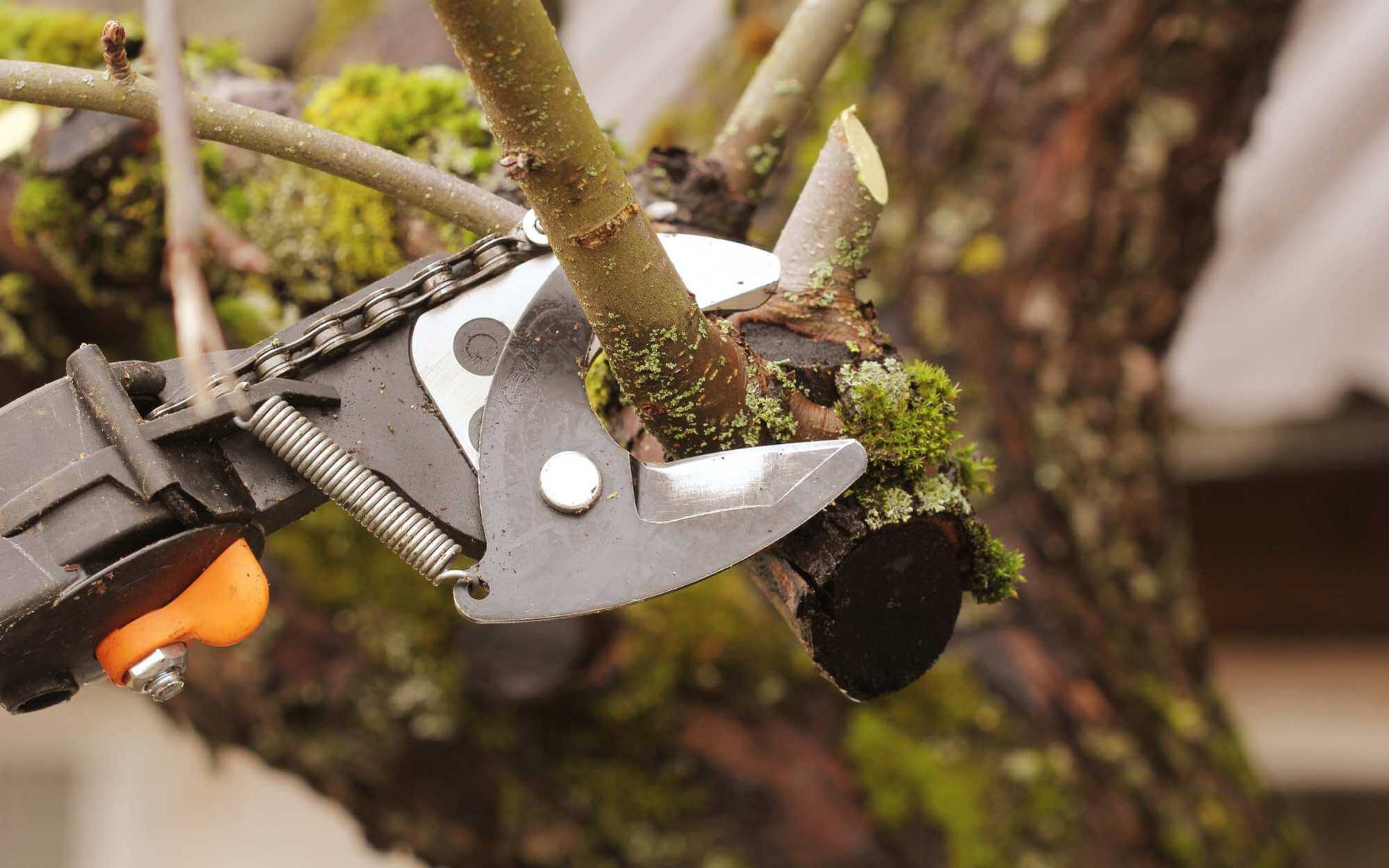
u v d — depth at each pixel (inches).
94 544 18.6
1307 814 75.0
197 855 93.2
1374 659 70.2
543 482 19.0
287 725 31.7
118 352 30.7
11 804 93.8
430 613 31.0
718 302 19.7
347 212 24.4
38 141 25.7
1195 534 70.8
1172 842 31.5
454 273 19.8
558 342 19.5
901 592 19.9
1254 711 74.2
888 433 19.7
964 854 30.4
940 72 35.2
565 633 29.8
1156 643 34.4
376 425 19.4
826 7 23.1
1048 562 32.3
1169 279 35.4
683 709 31.4
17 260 27.7
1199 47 33.1
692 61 46.4
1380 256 56.1
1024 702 31.6
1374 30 55.8
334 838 93.4
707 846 31.3
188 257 16.5
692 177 23.3
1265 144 58.1
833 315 20.6
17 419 18.9
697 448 19.4
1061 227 34.0
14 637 18.6
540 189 17.9
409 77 24.8
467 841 32.9
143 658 19.0
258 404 19.0
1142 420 35.3
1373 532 65.6
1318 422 60.2
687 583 18.9
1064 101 34.0
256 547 19.5
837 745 31.5
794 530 19.3
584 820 31.8
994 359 33.6
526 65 17.4
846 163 20.6
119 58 19.4
